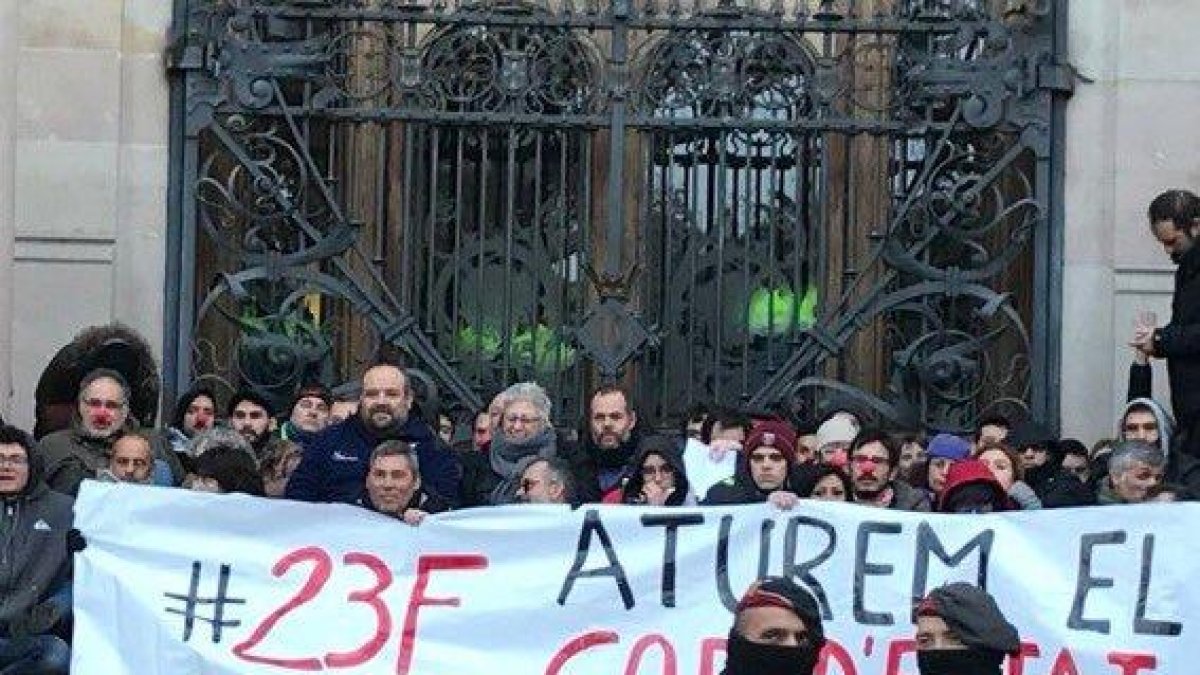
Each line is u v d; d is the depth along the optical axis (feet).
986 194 57.16
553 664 41.86
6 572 41.34
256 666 41.55
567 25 56.24
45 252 55.83
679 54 56.75
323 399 50.83
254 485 45.14
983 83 56.24
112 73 56.18
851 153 57.41
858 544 41.86
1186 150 56.34
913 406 56.08
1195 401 47.42
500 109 56.39
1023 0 57.77
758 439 44.78
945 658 28.17
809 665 27.14
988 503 44.88
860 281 57.31
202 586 41.73
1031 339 56.13
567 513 42.06
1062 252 56.24
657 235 57.16
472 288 57.16
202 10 56.34
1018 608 41.57
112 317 55.88
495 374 57.06
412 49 56.65
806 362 56.08
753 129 56.08
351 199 57.98
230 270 57.00
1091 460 50.85
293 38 56.65
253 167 55.88
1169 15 56.49
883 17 56.39
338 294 56.24
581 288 57.21
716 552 41.93
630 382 57.16
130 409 46.73
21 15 56.24
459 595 41.93
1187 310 47.62
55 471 44.06
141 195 56.18
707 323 57.00
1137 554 41.47
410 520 42.04
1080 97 56.49
